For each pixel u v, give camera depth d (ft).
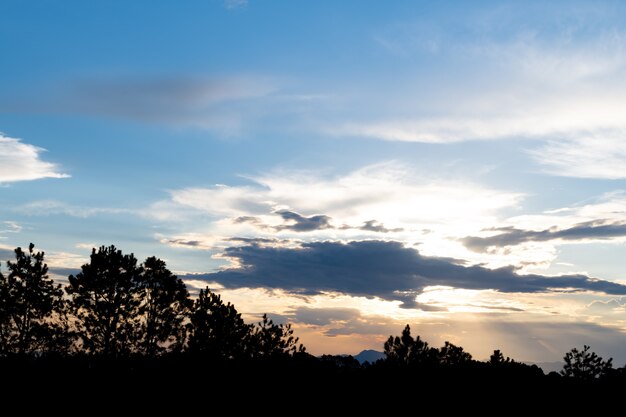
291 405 138.00
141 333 159.02
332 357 186.80
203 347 157.38
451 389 153.79
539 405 144.46
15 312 152.66
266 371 157.07
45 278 157.89
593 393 155.74
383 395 148.46
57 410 123.13
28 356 153.07
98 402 130.00
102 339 156.87
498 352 184.03
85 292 157.28
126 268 160.45
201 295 164.76
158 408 129.90
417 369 171.32
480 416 136.36
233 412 131.23
